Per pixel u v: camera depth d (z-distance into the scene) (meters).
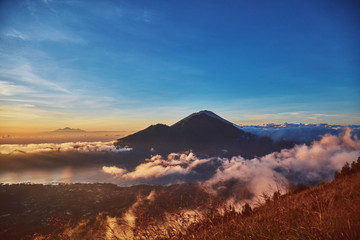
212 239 3.90
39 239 3.10
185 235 3.87
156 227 3.73
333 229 3.24
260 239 3.73
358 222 3.28
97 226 3.47
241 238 3.88
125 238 3.30
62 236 3.18
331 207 3.92
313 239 3.20
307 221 3.71
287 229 3.71
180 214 3.84
